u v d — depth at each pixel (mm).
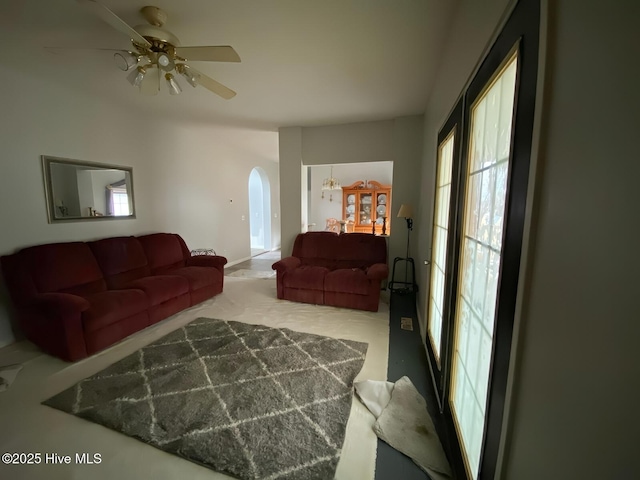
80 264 2613
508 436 717
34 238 2518
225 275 4812
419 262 3369
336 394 1764
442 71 2131
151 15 1629
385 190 7285
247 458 1317
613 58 392
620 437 355
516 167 744
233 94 2244
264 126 4172
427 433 1460
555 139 552
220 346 2352
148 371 1993
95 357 2186
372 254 3777
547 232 572
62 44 1988
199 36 1896
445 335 1643
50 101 2598
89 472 1257
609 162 395
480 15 1174
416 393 1752
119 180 3281
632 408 335
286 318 2965
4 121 2297
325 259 3947
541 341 582
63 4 1563
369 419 1572
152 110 3461
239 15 1669
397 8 1604
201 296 3363
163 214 3922
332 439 1428
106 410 1611
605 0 411
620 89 375
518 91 739
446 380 1514
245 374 1964
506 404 721
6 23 1733
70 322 2055
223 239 5293
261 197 7156
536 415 588
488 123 1069
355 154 4020
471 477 1054
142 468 1276
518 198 724
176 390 1791
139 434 1444
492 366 865
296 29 1811
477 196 1183
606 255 394
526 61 699
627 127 360
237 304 3393
